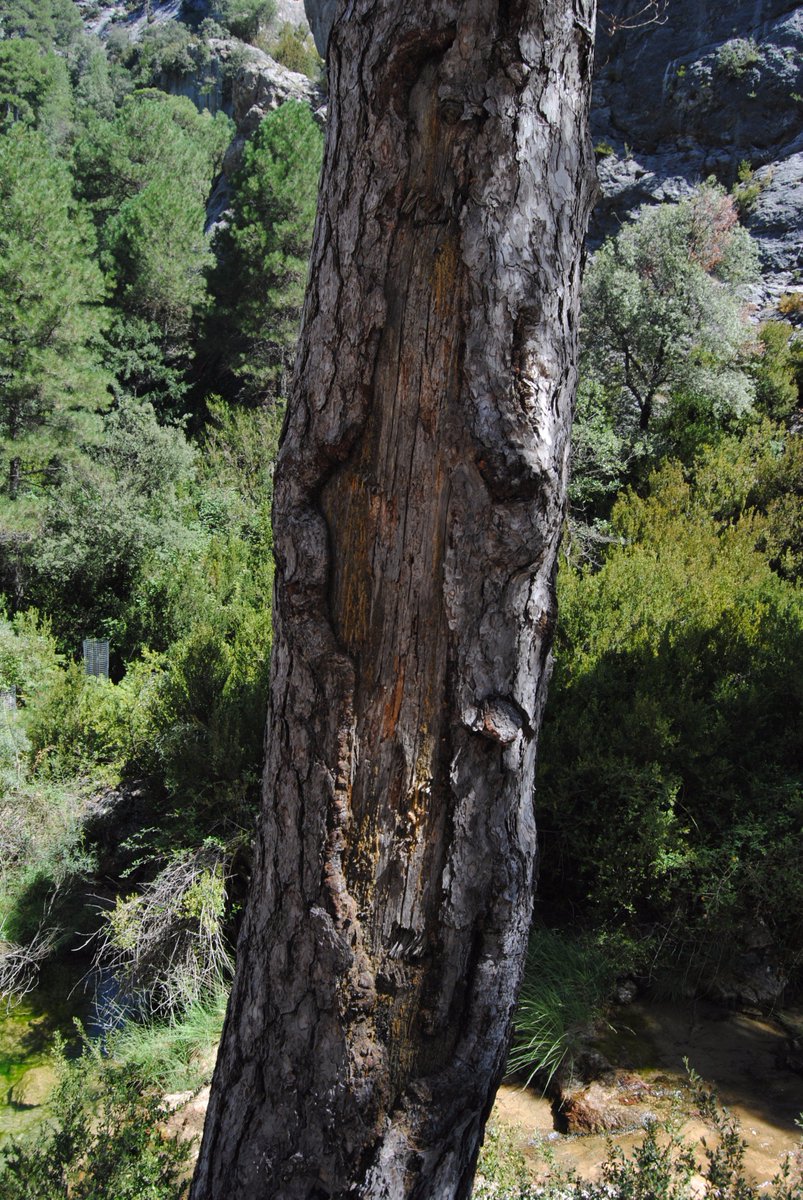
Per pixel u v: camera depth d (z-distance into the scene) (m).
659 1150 2.32
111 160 23.42
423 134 1.45
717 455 11.41
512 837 1.60
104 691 7.26
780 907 4.06
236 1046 1.73
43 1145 2.50
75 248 13.27
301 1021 1.60
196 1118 3.22
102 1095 2.61
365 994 1.56
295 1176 1.59
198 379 19.19
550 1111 3.29
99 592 10.90
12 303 11.57
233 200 18.47
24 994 4.75
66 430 11.96
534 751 1.66
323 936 1.57
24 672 8.22
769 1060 3.51
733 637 6.11
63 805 5.75
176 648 7.96
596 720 5.13
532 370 1.46
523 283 1.45
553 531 1.54
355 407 1.51
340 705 1.56
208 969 4.39
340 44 1.55
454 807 1.54
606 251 13.73
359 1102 1.56
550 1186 2.36
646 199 19.66
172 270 18.20
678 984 3.96
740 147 19.59
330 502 1.57
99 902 5.35
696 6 20.31
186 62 41.28
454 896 1.55
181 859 4.88
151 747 5.87
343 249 1.52
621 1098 3.25
